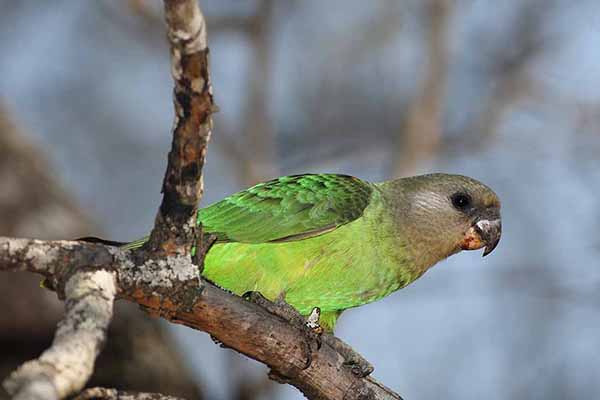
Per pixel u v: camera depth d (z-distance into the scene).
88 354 4.68
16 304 10.16
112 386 10.08
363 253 8.98
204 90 5.25
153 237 5.98
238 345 6.89
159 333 11.12
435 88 14.14
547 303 14.09
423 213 9.45
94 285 5.41
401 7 15.62
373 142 15.69
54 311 10.34
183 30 4.98
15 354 10.12
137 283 5.94
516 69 14.91
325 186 9.04
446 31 14.12
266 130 13.87
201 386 11.19
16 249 5.52
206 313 6.52
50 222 10.78
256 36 13.77
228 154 14.12
